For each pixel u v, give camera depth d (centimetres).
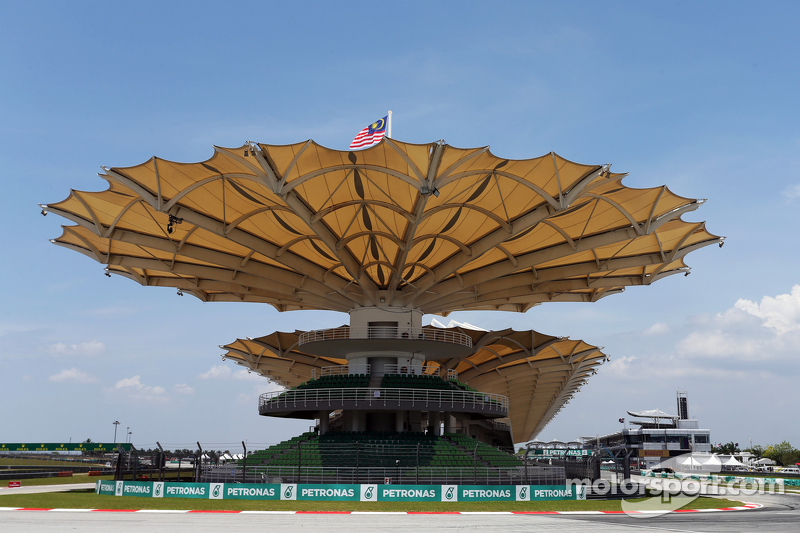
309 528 1747
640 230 3256
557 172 2752
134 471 3216
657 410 12138
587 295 4894
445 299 4500
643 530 1777
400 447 3725
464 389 4781
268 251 3634
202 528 1691
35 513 2111
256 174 2725
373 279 4300
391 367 4428
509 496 2947
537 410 10500
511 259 3866
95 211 3328
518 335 5750
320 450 3712
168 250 3678
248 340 6200
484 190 2984
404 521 2011
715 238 3772
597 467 3581
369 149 2562
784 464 14100
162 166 2756
